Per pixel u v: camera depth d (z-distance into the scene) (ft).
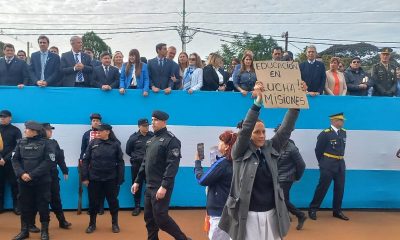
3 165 24.35
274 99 12.64
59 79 27.63
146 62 29.86
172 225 18.30
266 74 12.92
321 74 27.94
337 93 28.71
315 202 25.41
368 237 21.91
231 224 12.86
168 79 27.66
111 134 22.25
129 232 21.91
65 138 25.90
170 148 18.28
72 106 25.99
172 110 26.58
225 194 15.46
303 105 12.71
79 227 22.75
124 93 26.30
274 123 26.89
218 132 26.71
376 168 27.32
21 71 27.07
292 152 22.81
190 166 26.48
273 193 12.67
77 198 25.86
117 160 22.20
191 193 26.48
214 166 15.57
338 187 25.36
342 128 26.25
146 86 26.53
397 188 27.37
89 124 26.08
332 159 25.07
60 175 25.77
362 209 27.27
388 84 29.35
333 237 21.81
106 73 27.45
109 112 26.22
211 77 27.81
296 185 26.86
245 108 26.81
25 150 20.16
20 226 22.66
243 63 27.32
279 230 12.50
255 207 12.53
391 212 26.89
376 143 27.35
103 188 22.13
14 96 25.67
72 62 27.55
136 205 25.32
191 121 26.61
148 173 18.75
